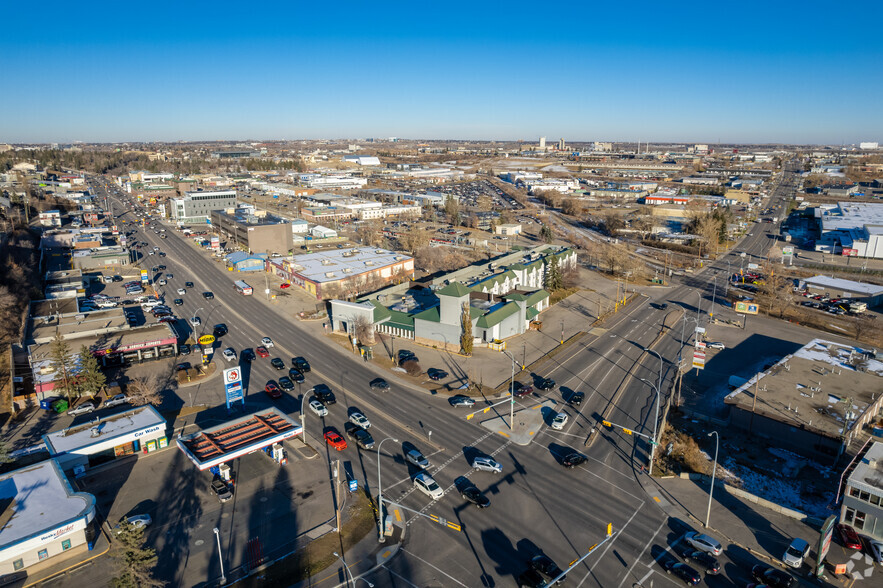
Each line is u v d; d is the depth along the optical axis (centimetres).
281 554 5312
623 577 5050
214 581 4962
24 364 9450
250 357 10156
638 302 14400
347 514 5912
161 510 5997
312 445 7300
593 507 6091
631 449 7331
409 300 13200
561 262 15950
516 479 6588
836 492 6556
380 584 4941
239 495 6259
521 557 5303
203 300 14000
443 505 6081
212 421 7988
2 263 14862
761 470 6981
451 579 5019
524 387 8912
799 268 18475
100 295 13962
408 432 7638
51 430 7794
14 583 4962
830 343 10475
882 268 18325
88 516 5450
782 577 4962
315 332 11712
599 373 9781
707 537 5456
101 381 8556
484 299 12194
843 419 7562
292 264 15912
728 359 10631
